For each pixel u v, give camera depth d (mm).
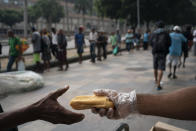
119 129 1528
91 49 11211
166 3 27359
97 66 10078
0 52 8305
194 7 42688
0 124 766
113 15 30344
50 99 822
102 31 12227
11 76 5754
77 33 10766
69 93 5621
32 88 5969
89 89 6008
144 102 1048
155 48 5887
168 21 30250
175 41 6922
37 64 8789
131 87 6090
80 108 1060
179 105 995
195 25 51531
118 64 10531
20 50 7727
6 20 52125
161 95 1068
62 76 7938
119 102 1052
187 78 7129
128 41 16109
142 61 11352
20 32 60531
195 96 988
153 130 1705
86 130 3596
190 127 3650
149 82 6648
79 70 9133
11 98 5309
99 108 1063
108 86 6289
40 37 8750
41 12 55188
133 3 27172
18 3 65500
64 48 9078
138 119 3924
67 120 825
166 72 8211
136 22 29094
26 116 787
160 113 1017
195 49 12836
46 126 3771
